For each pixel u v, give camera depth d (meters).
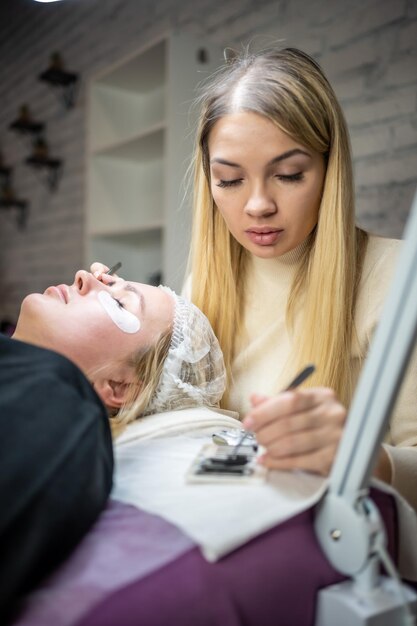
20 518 0.56
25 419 0.64
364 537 0.58
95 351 0.98
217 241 1.17
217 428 0.94
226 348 1.19
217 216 1.16
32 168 3.82
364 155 1.93
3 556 0.54
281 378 1.07
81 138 3.32
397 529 0.71
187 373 1.03
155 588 0.55
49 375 0.71
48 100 3.65
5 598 0.54
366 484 0.60
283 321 1.13
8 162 4.12
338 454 0.60
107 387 0.99
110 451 0.72
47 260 3.68
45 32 3.68
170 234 2.21
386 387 0.56
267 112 0.88
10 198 3.88
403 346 0.54
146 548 0.59
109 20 3.10
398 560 0.71
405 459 0.80
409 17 1.80
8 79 4.11
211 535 0.58
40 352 0.76
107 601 0.54
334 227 1.00
